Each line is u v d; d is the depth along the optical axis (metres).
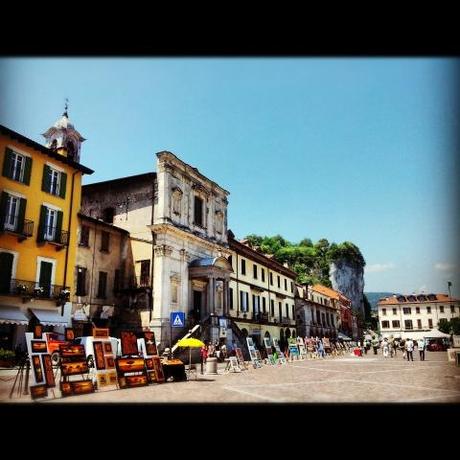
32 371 11.27
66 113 30.92
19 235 22.47
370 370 20.88
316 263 126.44
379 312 105.88
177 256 31.12
